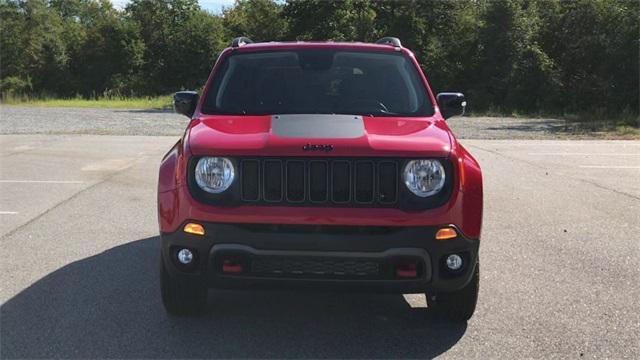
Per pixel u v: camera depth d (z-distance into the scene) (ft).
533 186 34.01
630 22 102.32
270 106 15.87
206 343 13.53
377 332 14.35
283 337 13.97
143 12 177.27
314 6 123.13
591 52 108.06
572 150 50.83
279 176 12.73
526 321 15.06
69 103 128.77
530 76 107.96
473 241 12.99
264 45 17.88
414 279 12.60
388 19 126.11
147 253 20.39
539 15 114.83
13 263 19.15
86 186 32.32
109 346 13.28
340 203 12.71
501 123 79.05
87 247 21.04
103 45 173.17
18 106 117.91
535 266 19.57
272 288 12.84
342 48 17.69
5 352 12.90
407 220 12.42
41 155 44.11
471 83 119.03
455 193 12.77
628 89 102.42
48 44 174.50
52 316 14.89
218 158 12.80
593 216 26.78
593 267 19.51
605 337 14.12
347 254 12.37
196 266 12.87
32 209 26.81
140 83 169.07
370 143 12.82
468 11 127.03
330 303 16.22
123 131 62.59
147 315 15.06
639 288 17.53
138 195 30.09
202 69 170.50
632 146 54.03
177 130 64.18
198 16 173.27
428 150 12.78
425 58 120.47
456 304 14.37
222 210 12.57
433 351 13.33
